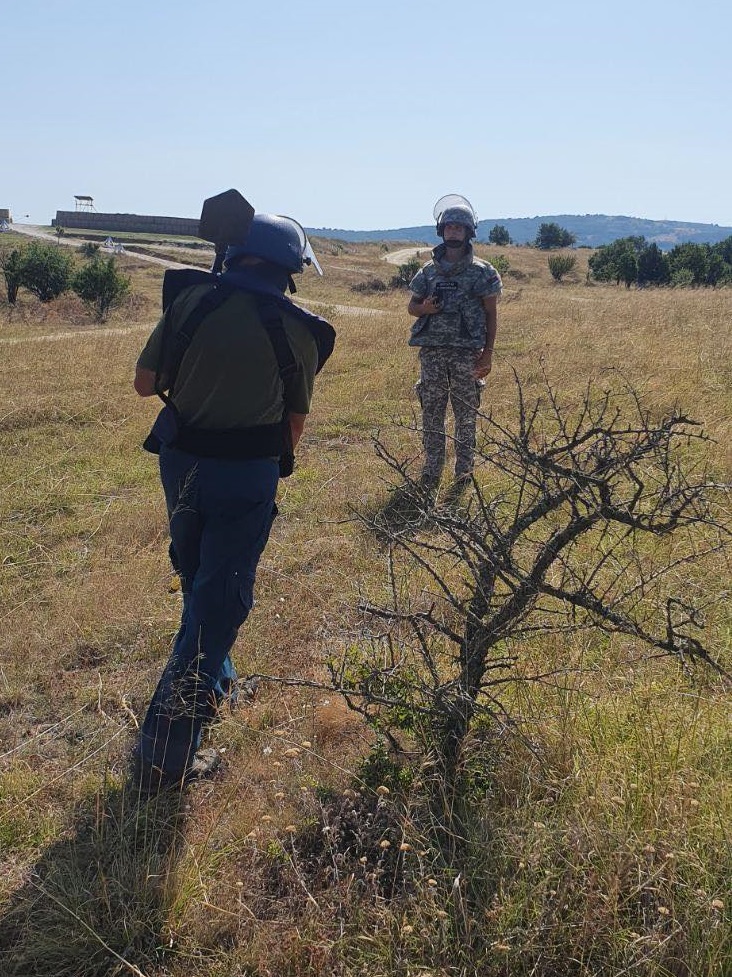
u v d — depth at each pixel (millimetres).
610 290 31719
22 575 4926
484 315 6004
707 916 2158
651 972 2078
